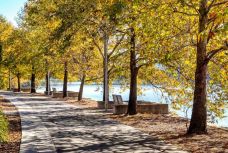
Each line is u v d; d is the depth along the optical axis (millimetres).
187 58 22672
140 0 14188
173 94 28062
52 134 17125
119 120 22969
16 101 41344
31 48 52812
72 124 20953
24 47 56594
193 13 16453
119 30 24453
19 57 59719
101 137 16203
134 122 21719
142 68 29609
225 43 15961
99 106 32531
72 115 26141
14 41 59125
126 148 13586
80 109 31344
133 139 15594
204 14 15398
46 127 19516
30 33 52500
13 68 64875
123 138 15883
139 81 32156
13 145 14047
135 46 25172
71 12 23047
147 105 27391
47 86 60344
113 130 18406
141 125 20266
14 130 18266
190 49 22234
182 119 23000
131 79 26156
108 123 21406
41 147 13594
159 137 16062
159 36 16672
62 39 23844
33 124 20406
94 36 25438
